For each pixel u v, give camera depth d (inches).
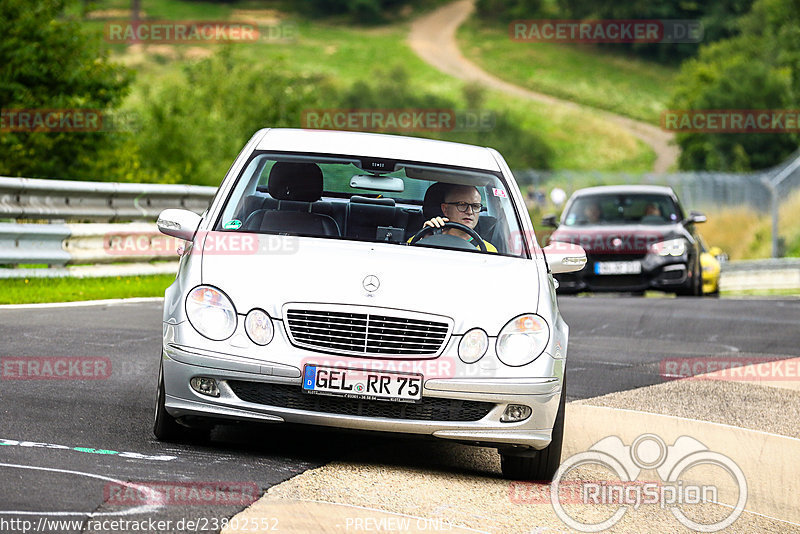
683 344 1708.9
